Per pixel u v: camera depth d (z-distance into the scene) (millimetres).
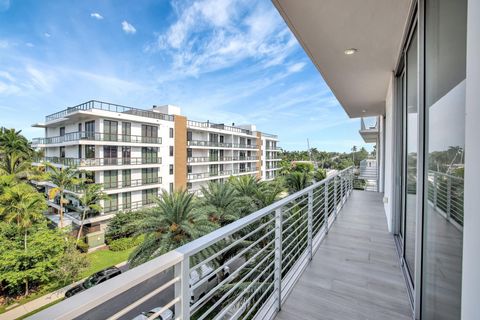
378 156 7973
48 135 17188
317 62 3139
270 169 29469
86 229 11883
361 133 9305
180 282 888
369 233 3455
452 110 1136
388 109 4238
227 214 7543
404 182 2637
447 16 1219
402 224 2789
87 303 569
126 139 13062
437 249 1365
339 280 2232
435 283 1398
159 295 5973
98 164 12039
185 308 906
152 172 14453
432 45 1478
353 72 3494
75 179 11258
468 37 697
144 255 6055
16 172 14789
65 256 8078
